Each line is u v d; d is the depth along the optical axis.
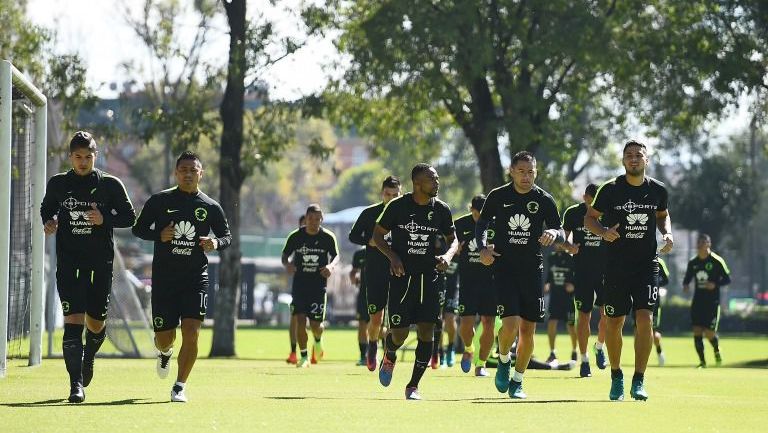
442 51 91.69
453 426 29.83
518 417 32.22
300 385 46.34
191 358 36.19
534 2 91.94
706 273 74.69
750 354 98.69
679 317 162.12
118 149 198.50
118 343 76.44
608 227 38.25
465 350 55.34
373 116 103.69
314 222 63.44
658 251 38.72
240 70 85.62
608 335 38.75
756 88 97.06
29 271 61.91
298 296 63.97
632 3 96.56
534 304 38.84
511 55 99.62
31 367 56.00
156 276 36.25
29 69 93.94
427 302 37.75
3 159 48.66
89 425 29.17
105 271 36.72
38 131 56.75
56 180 36.41
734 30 95.62
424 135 110.50
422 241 37.47
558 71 106.19
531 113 95.31
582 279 55.66
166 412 32.66
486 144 95.56
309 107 89.25
